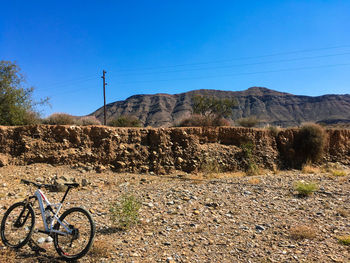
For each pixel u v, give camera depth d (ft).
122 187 33.40
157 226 18.98
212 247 15.43
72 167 40.57
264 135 58.75
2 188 30.14
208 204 24.71
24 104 55.31
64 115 58.44
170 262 13.37
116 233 17.29
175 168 45.83
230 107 103.60
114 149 44.83
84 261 13.11
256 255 14.35
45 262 12.89
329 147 63.31
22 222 15.67
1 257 13.00
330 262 13.38
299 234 16.92
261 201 25.76
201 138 52.75
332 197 27.07
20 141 42.11
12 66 53.88
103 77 96.48
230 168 49.80
